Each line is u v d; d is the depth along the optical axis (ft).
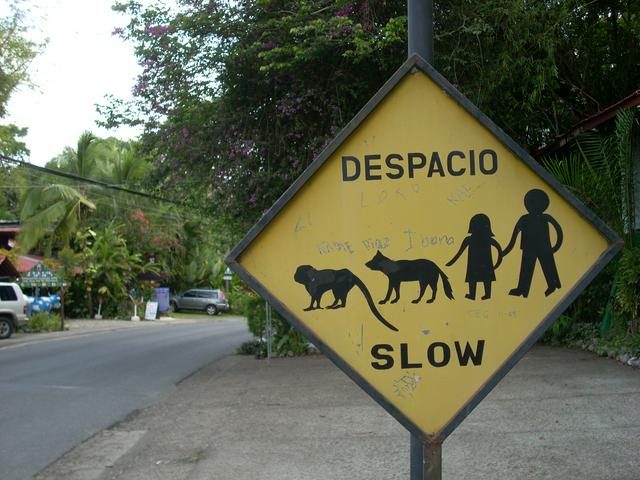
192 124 41.04
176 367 42.78
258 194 41.01
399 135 8.29
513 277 8.13
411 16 9.43
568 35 41.50
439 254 8.18
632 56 43.55
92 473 19.22
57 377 38.68
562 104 45.29
